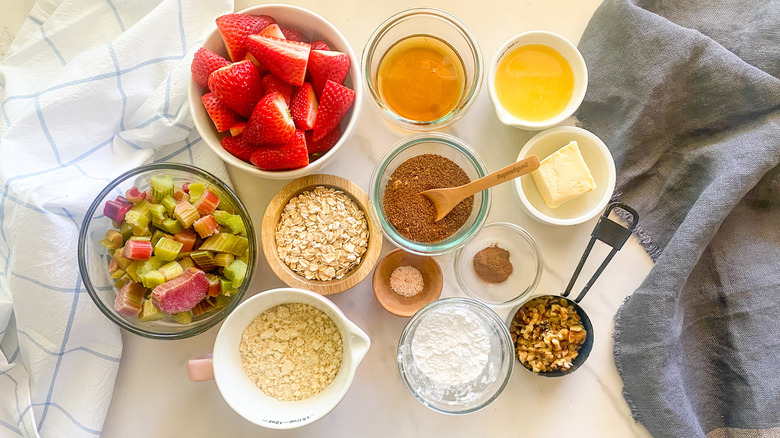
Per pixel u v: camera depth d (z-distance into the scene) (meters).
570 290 1.10
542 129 1.12
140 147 1.13
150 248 1.01
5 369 1.06
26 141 1.05
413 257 1.14
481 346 1.10
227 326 1.02
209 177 1.04
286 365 1.09
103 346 1.10
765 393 1.11
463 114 1.11
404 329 1.07
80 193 1.05
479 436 1.16
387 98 1.16
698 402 1.17
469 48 1.12
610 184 1.09
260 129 0.98
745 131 1.11
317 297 1.00
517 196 1.11
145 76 1.09
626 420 1.16
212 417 1.16
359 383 1.16
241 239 1.05
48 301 1.04
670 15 1.15
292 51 0.97
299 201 1.10
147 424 1.15
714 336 1.16
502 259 1.15
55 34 1.10
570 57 1.11
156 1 1.11
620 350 1.14
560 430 1.16
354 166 1.18
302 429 1.15
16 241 1.01
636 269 1.17
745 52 1.11
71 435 1.08
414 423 1.16
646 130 1.12
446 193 1.09
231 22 1.00
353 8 1.17
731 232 1.15
